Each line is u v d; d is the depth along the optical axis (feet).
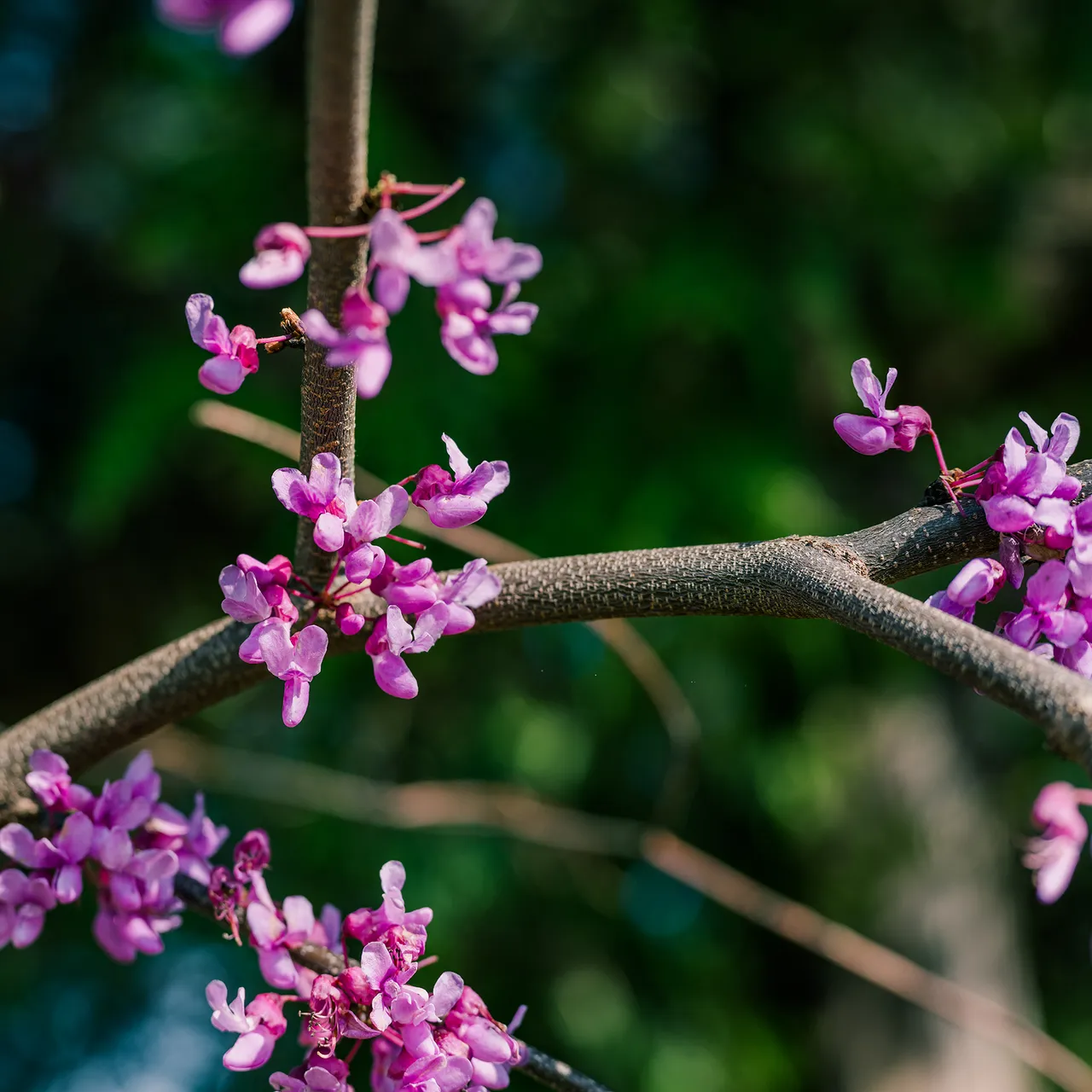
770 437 3.34
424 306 3.22
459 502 1.41
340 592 1.43
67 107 3.48
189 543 3.67
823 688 3.69
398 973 1.42
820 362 3.33
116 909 1.49
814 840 3.73
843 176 3.30
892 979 2.16
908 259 3.42
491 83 3.44
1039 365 3.99
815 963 4.02
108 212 3.38
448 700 3.52
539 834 2.81
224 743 3.59
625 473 3.29
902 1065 3.67
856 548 1.47
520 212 3.39
